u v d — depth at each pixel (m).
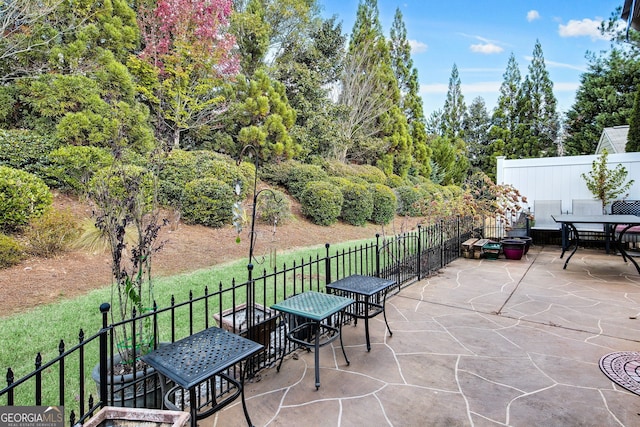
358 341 2.83
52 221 4.73
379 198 10.09
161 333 2.87
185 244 5.89
